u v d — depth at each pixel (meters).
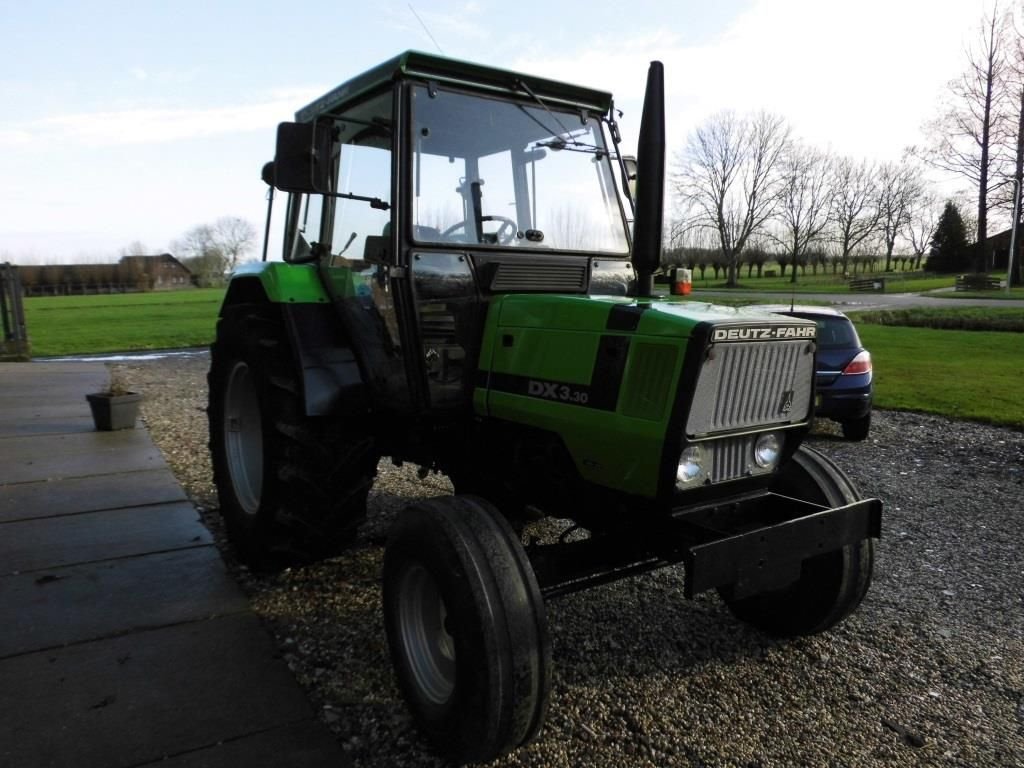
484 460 3.32
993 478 6.24
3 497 5.27
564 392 2.77
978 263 44.81
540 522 4.77
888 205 54.28
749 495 2.84
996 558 4.45
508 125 3.44
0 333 20.66
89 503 5.15
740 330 2.47
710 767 2.53
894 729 2.77
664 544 2.80
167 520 4.82
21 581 3.85
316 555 3.79
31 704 2.77
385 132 3.30
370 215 3.41
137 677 2.96
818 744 2.67
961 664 3.23
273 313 4.04
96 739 2.56
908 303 27.89
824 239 51.09
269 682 2.95
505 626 2.31
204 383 11.23
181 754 2.50
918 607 3.78
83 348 17.05
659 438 2.47
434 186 3.24
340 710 2.79
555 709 2.84
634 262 2.91
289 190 3.16
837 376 7.35
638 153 2.84
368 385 3.65
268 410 3.62
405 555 2.65
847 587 3.11
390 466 6.25
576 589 2.71
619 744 2.64
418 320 3.22
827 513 2.70
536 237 3.45
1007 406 9.22
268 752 2.53
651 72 2.77
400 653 2.73
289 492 3.63
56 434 7.33
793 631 3.32
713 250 52.50
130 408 7.61
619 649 3.29
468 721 2.34
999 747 2.68
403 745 2.61
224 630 3.37
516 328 3.00
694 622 3.56
